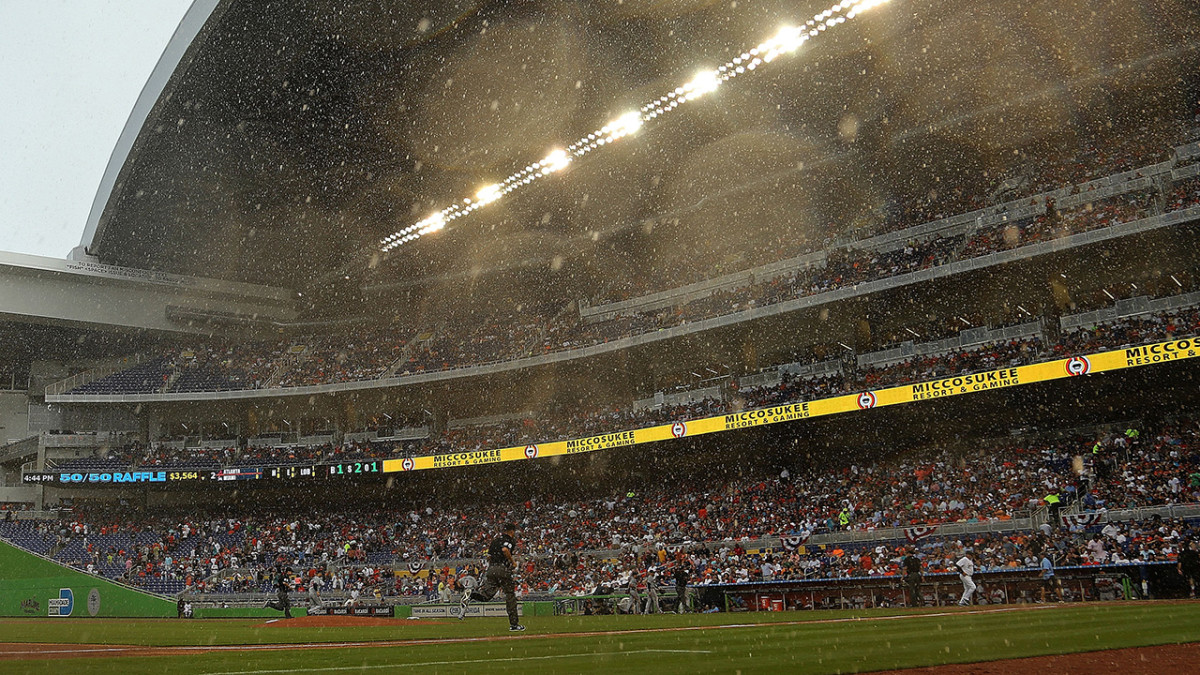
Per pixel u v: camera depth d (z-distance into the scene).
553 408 44.81
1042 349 30.11
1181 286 30.25
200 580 38.31
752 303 36.25
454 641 10.73
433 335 49.53
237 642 12.95
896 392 30.61
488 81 32.94
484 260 48.12
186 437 49.16
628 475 40.94
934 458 33.06
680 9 28.88
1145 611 12.53
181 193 40.69
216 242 45.97
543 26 29.72
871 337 36.09
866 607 23.67
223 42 30.44
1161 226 27.52
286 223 44.38
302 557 40.56
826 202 40.50
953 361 31.53
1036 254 29.80
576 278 47.72
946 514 28.83
